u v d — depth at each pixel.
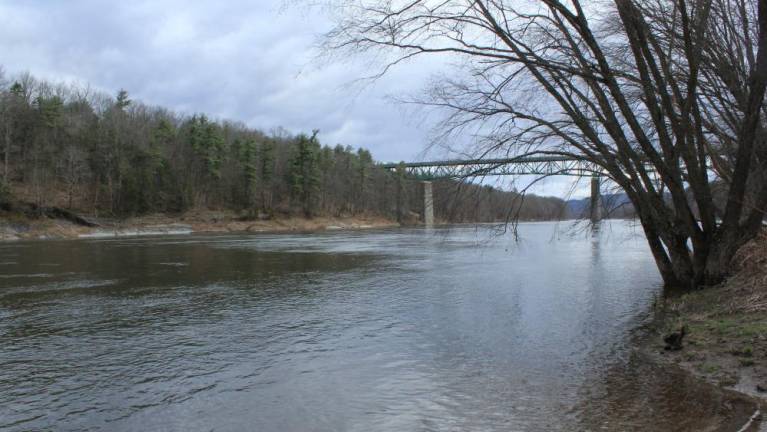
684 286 14.52
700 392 7.02
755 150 13.05
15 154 80.62
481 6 11.52
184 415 7.10
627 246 37.16
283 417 6.92
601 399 7.09
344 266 26.38
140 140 87.38
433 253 34.03
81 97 102.19
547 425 6.32
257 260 29.86
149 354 10.19
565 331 11.42
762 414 6.07
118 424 6.86
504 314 13.51
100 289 18.66
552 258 28.95
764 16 10.80
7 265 27.03
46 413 7.29
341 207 108.44
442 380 8.28
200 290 18.39
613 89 11.95
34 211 65.56
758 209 12.16
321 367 9.17
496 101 12.79
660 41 14.06
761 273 12.05
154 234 69.31
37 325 12.86
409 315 13.68
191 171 95.88
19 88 84.12
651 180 14.29
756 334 8.59
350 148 125.81
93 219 70.94
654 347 9.52
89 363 9.64
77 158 77.19
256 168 99.81
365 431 6.38
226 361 9.64
